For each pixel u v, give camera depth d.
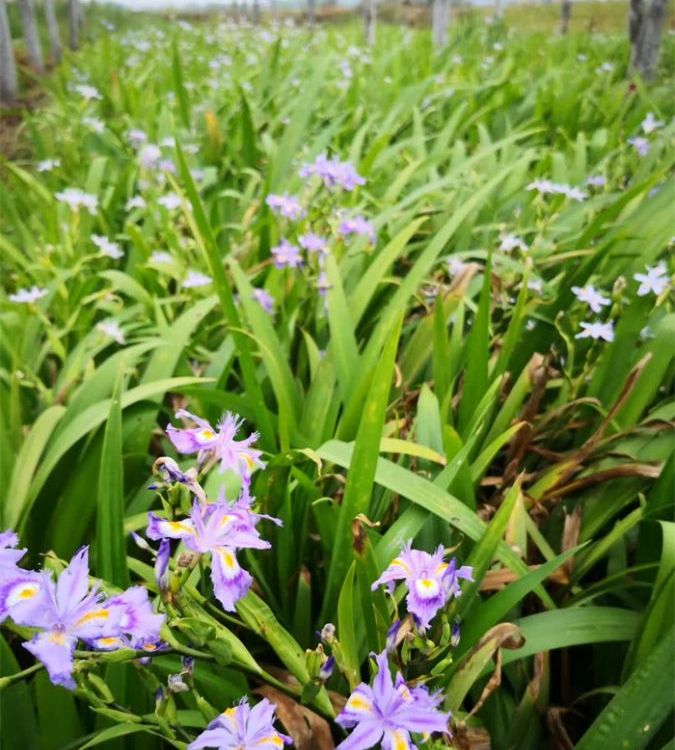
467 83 1.99
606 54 3.02
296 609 0.57
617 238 0.77
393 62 2.37
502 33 3.80
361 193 1.24
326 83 2.11
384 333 0.68
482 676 0.50
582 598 0.57
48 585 0.28
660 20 2.32
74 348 0.87
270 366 0.62
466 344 0.78
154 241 1.15
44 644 0.27
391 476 0.51
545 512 0.64
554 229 1.04
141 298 0.93
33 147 1.96
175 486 0.34
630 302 0.81
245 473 0.35
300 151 1.55
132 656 0.32
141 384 0.69
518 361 0.82
